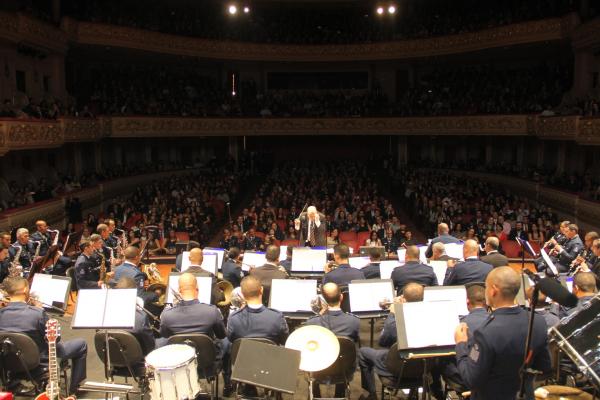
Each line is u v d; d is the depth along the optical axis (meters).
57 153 27.30
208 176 31.98
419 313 5.88
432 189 27.17
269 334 6.55
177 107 32.81
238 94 38.62
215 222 24.05
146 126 29.86
